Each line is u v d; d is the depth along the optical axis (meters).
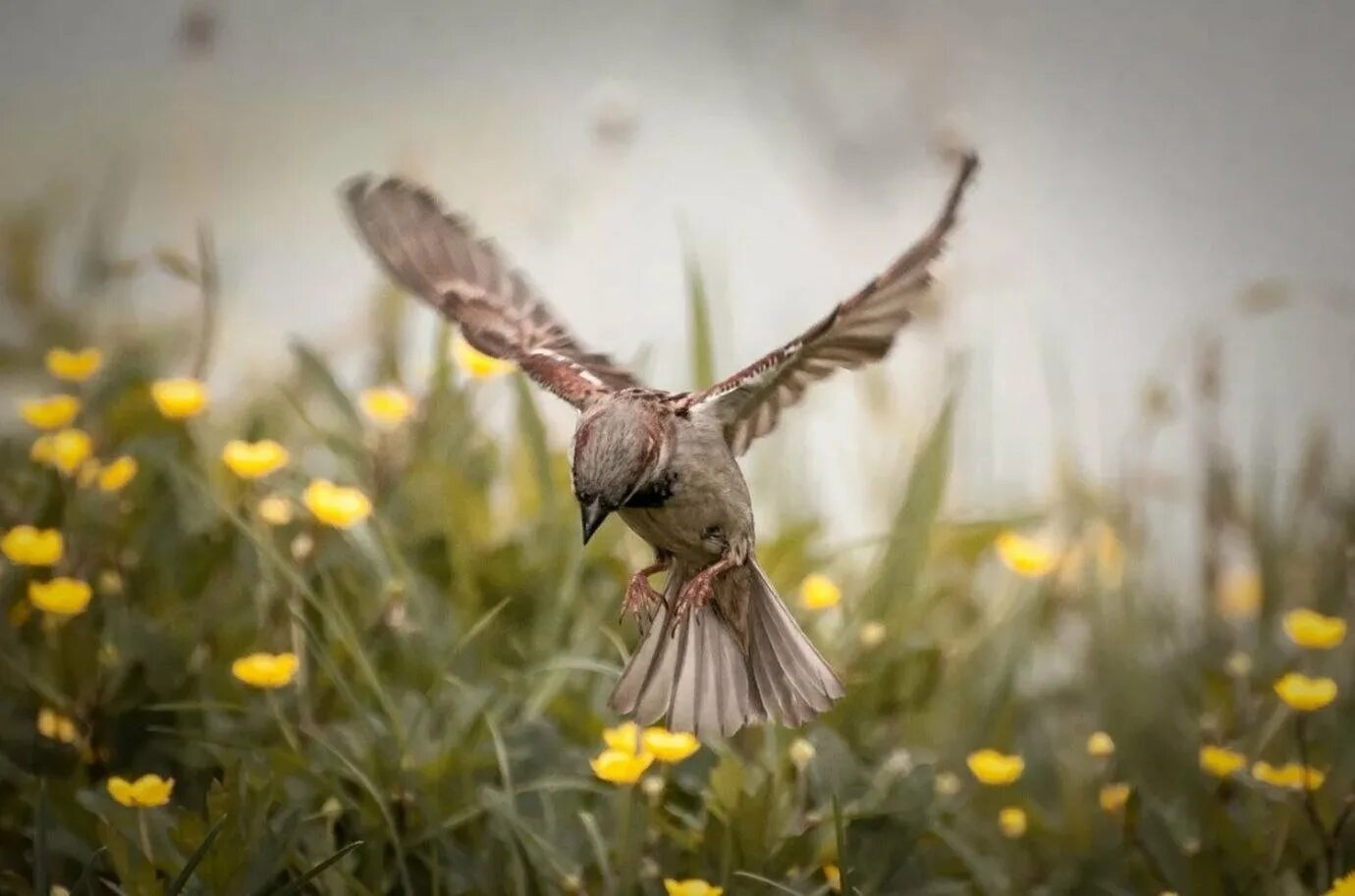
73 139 15.45
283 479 10.70
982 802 10.12
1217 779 9.57
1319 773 9.29
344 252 15.03
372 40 16.33
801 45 16.55
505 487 11.53
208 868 7.75
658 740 8.28
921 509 10.49
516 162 15.86
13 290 12.91
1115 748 10.79
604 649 10.02
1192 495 13.41
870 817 8.55
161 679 9.19
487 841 8.67
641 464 7.77
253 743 8.98
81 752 9.02
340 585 9.99
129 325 13.15
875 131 16.39
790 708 8.04
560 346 9.24
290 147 15.67
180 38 15.95
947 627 11.41
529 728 9.02
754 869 8.38
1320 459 12.88
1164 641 11.98
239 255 14.95
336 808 8.35
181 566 10.05
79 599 8.91
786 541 10.70
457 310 9.35
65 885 8.45
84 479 10.44
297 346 11.01
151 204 15.22
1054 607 11.74
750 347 15.22
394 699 9.35
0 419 12.31
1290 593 12.20
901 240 16.02
